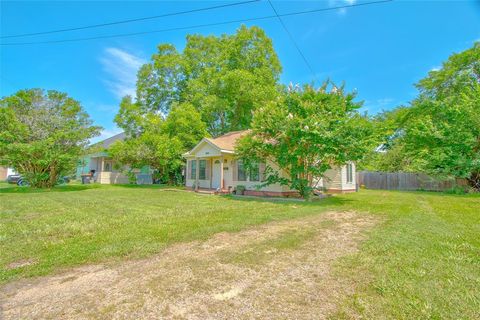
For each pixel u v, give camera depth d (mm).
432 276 3074
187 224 5984
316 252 4016
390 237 4723
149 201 10547
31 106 16609
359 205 9219
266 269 3383
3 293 2795
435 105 16984
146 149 20188
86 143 17656
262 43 23562
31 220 6430
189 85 22672
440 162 15039
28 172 16656
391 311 2373
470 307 2406
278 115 10336
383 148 22609
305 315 2342
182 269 3395
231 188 14344
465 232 5102
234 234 5141
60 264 3578
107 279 3119
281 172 12383
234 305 2521
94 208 8500
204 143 15250
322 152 10031
